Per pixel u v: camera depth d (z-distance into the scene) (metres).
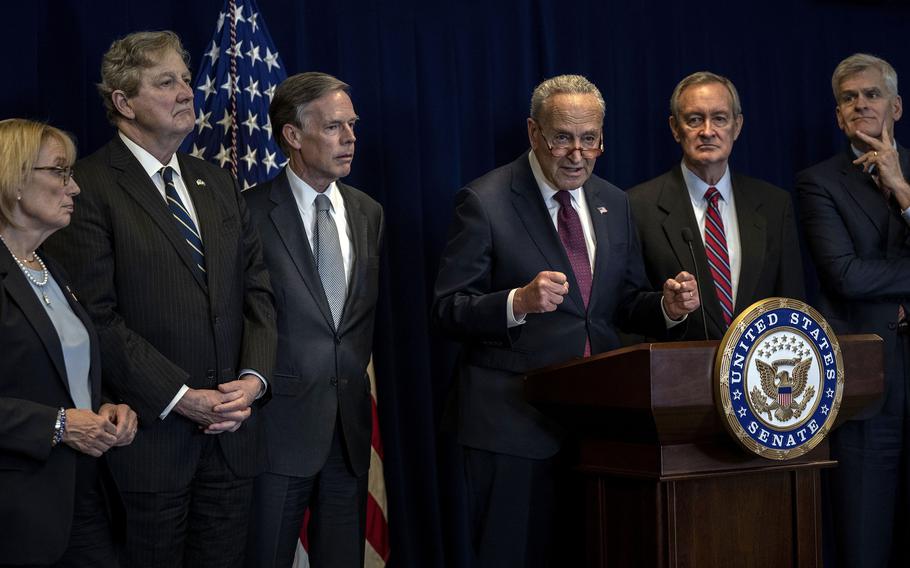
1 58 3.30
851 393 2.68
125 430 2.51
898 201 3.60
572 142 2.98
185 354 2.70
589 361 2.62
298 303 3.00
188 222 2.81
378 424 3.68
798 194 3.83
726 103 3.55
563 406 2.73
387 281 3.78
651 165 4.32
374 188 3.85
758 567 2.66
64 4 3.44
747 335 2.49
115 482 2.60
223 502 2.79
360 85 3.86
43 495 2.37
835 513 3.79
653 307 3.08
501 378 2.99
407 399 3.86
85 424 2.41
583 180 3.03
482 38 4.05
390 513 3.76
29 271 2.49
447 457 3.94
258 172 3.47
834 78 3.88
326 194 3.17
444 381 3.97
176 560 2.72
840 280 3.60
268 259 3.03
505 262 3.03
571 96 2.99
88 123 3.46
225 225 2.87
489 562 2.94
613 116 4.25
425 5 3.97
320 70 3.82
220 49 3.50
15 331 2.38
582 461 2.82
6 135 2.46
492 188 3.10
